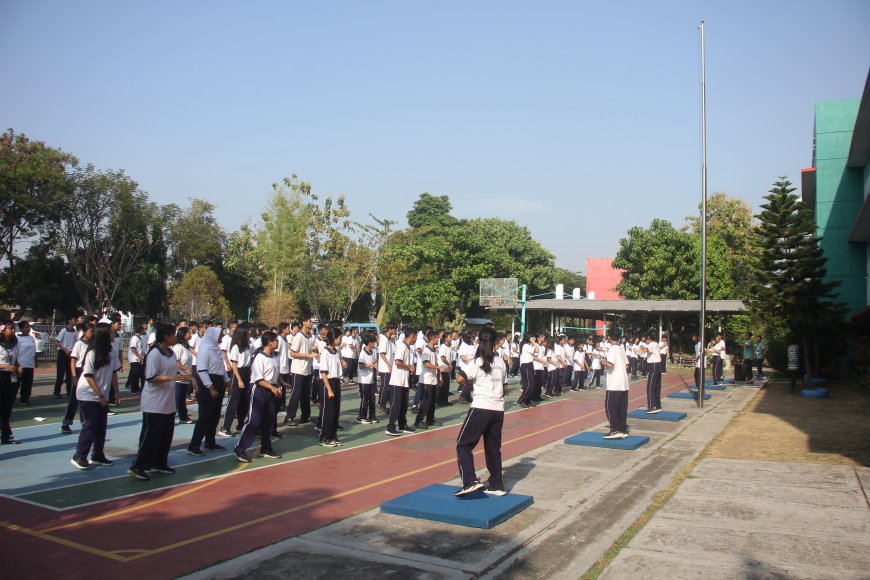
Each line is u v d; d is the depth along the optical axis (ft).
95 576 16.52
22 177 100.68
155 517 21.81
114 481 26.43
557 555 19.13
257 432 31.68
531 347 58.54
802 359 81.30
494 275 161.48
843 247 90.58
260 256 152.15
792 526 21.45
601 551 19.39
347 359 67.26
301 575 16.75
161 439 27.50
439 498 23.75
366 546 19.17
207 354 32.58
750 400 63.16
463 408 55.16
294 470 29.63
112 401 47.42
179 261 144.25
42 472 27.53
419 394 52.26
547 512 23.34
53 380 67.97
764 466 31.19
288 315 141.69
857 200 90.17
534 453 34.83
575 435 39.22
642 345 93.45
